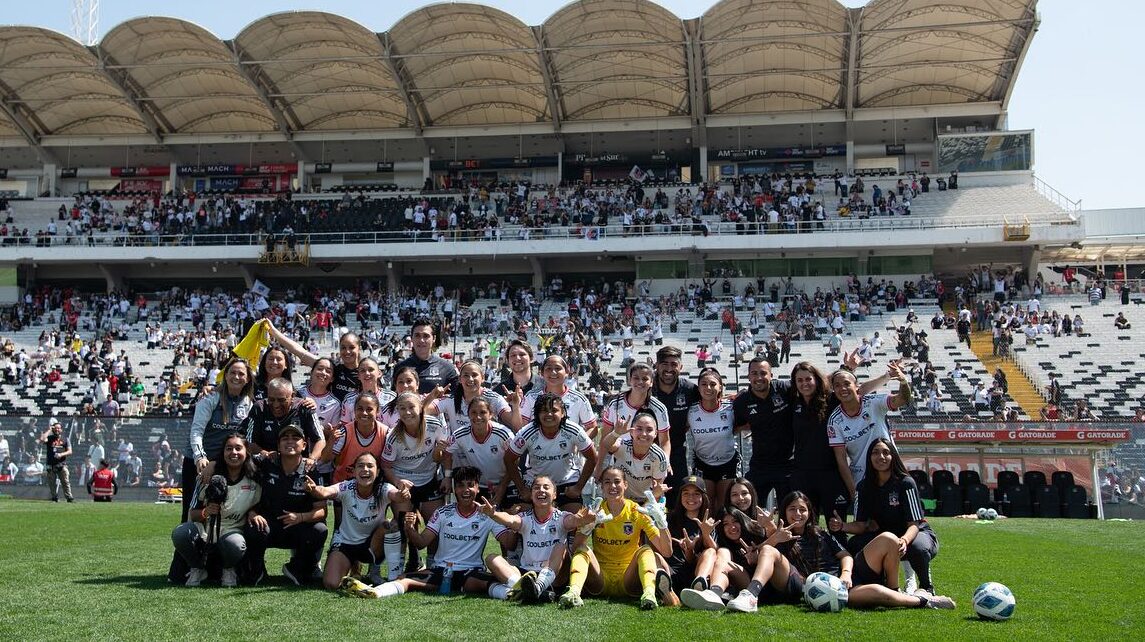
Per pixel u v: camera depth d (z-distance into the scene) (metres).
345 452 9.08
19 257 47.75
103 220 50.16
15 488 24.28
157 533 13.40
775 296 42.62
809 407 9.25
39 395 34.66
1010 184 48.62
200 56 46.38
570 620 6.88
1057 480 21.83
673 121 50.44
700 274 46.03
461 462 9.15
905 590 8.16
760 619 7.05
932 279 43.22
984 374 34.41
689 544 8.18
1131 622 7.10
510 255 46.00
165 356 39.25
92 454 24.36
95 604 7.21
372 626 6.51
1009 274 44.12
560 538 8.14
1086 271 50.16
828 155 51.00
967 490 22.00
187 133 53.19
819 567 8.22
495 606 7.41
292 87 48.78
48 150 54.03
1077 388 32.81
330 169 53.88
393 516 8.61
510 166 52.78
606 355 37.00
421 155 53.75
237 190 54.53
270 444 8.75
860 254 45.19
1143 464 22.23
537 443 8.84
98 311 44.72
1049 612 7.52
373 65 46.66
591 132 51.28
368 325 40.81
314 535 8.44
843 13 41.97
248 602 7.38
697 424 10.01
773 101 49.88
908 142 51.12
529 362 10.23
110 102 51.00
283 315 42.56
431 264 49.19
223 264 48.56
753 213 45.84
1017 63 45.47
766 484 9.81
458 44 45.09
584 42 44.69
